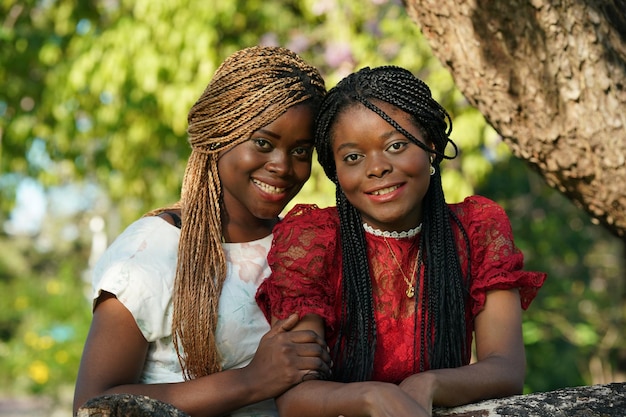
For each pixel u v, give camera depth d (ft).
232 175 9.96
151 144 26.05
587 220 33.19
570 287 32.78
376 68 9.09
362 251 9.36
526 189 31.55
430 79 21.66
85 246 74.54
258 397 9.05
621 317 33.40
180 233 10.11
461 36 10.66
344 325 9.29
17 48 27.20
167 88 22.80
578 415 7.99
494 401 8.45
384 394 8.04
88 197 58.34
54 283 45.83
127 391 9.37
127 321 9.71
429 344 9.30
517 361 9.09
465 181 22.00
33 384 37.55
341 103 8.98
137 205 32.35
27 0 26.89
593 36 10.25
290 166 9.87
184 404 9.18
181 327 9.80
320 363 8.96
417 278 9.41
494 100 10.79
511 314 9.36
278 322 9.20
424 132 9.04
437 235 9.41
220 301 10.00
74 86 24.18
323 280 9.26
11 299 52.29
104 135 26.40
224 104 9.86
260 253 10.36
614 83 10.34
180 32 22.77
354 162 8.94
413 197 8.89
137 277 9.75
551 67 10.38
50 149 28.40
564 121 10.54
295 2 24.41
